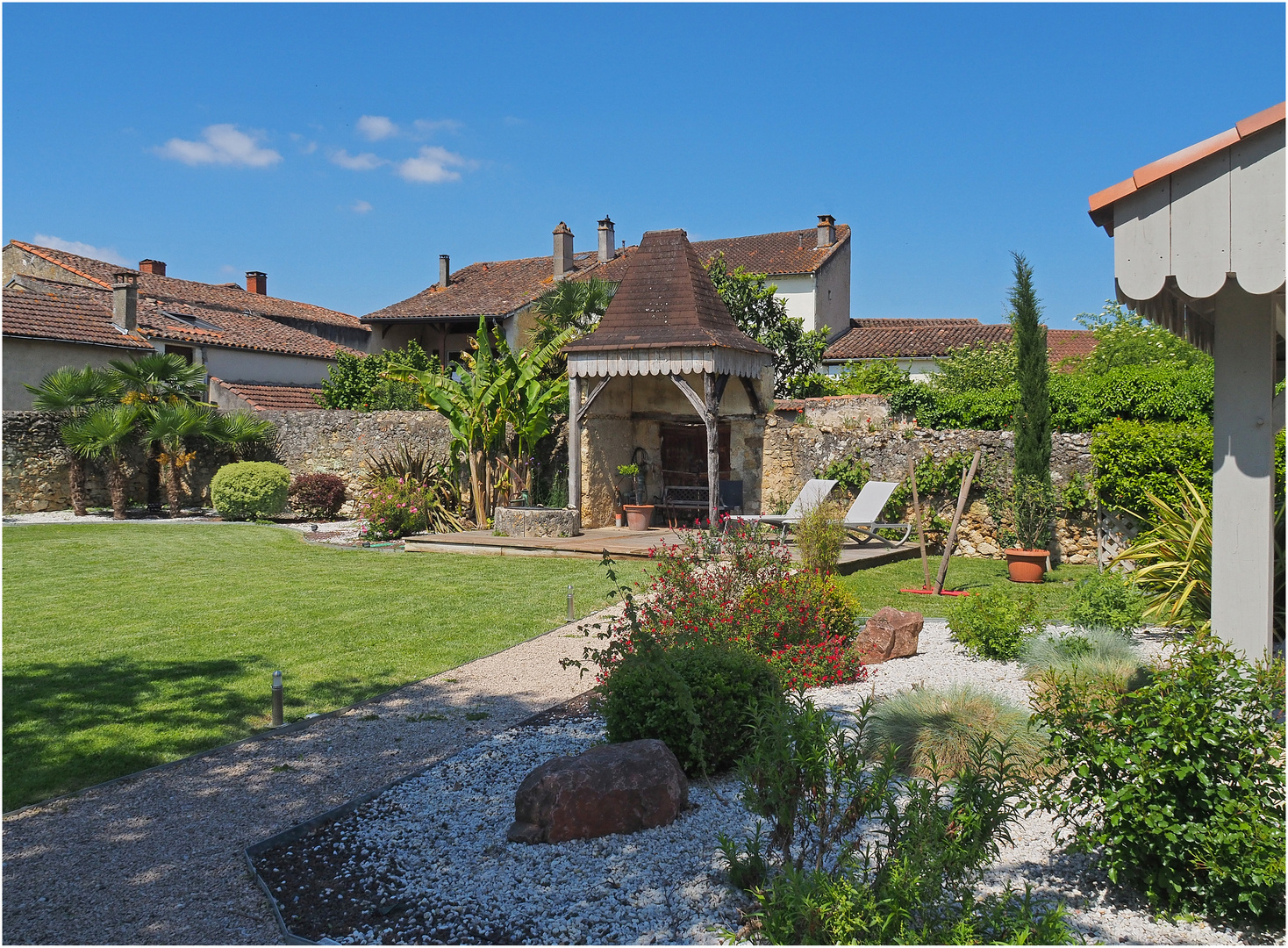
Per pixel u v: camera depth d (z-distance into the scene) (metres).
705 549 8.22
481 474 18.52
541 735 5.88
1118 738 3.57
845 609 7.91
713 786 4.86
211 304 31.12
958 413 17.25
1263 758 3.38
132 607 10.30
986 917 3.08
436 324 31.83
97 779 5.25
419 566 13.78
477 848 4.18
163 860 4.21
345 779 5.22
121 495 20.36
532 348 20.83
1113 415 14.88
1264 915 3.32
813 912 3.03
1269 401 4.11
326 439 21.77
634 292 17.83
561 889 3.75
